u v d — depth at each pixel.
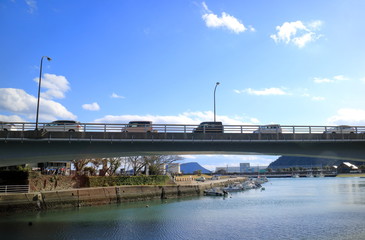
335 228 34.50
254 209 51.03
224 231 33.78
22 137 35.81
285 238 30.44
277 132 41.34
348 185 114.88
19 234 32.06
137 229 34.97
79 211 46.91
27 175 48.84
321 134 41.62
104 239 30.56
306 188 103.81
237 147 41.47
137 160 83.88
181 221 39.75
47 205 46.22
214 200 66.44
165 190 69.69
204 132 40.03
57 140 36.62
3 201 41.34
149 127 39.44
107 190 56.47
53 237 31.06
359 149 43.25
